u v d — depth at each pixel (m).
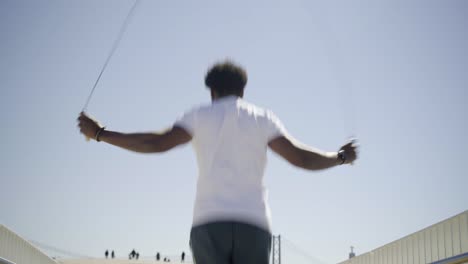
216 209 2.50
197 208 2.55
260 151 2.66
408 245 11.34
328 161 2.77
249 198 2.54
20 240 13.68
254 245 2.48
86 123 2.75
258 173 2.63
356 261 15.22
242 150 2.62
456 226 9.26
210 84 2.89
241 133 2.65
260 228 2.51
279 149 2.72
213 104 2.75
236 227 2.47
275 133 2.72
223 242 2.46
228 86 2.86
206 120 2.68
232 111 2.70
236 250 2.46
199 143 2.66
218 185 2.55
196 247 2.51
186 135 2.68
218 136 2.64
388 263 12.50
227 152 2.61
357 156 2.89
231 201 2.51
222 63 2.92
